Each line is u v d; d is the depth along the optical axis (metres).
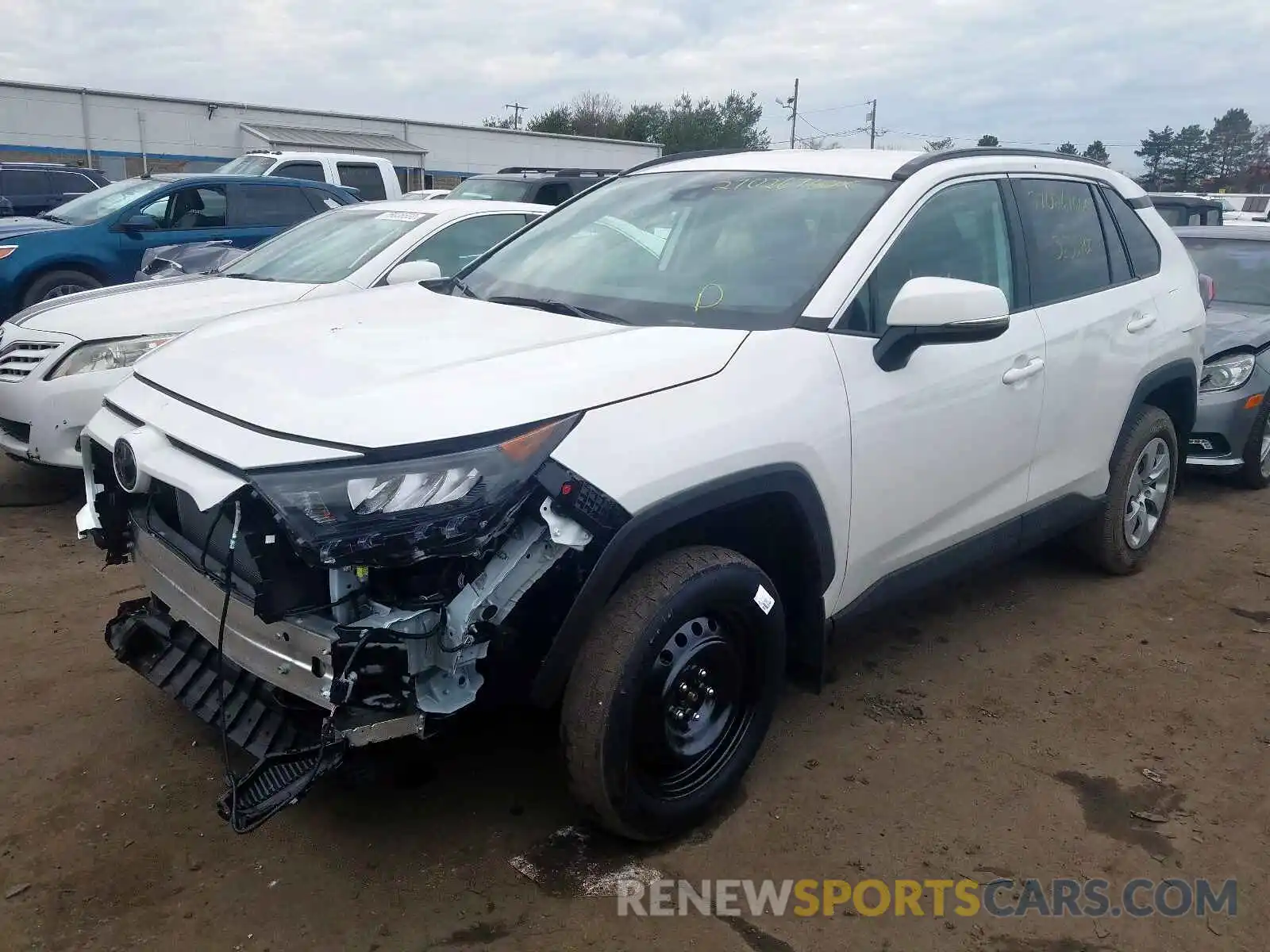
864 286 3.17
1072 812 3.05
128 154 30.92
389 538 2.18
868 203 3.38
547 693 2.53
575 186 12.78
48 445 5.20
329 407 2.39
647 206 3.81
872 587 3.37
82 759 3.14
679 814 2.78
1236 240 7.68
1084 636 4.30
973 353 3.49
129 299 5.76
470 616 2.31
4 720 3.35
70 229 9.41
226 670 2.84
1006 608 4.57
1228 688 3.87
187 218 10.11
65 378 5.17
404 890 2.62
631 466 2.47
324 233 6.75
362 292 3.79
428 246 6.27
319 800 2.99
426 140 36.06
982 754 3.36
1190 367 4.82
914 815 3.02
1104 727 3.56
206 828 2.84
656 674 2.64
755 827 2.94
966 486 3.58
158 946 2.41
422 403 2.38
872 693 3.76
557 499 2.35
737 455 2.67
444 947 2.43
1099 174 4.60
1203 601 4.71
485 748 3.28
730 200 3.62
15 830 2.81
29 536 5.09
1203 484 6.83
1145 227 4.78
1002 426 3.66
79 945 2.40
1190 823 3.01
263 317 3.33
